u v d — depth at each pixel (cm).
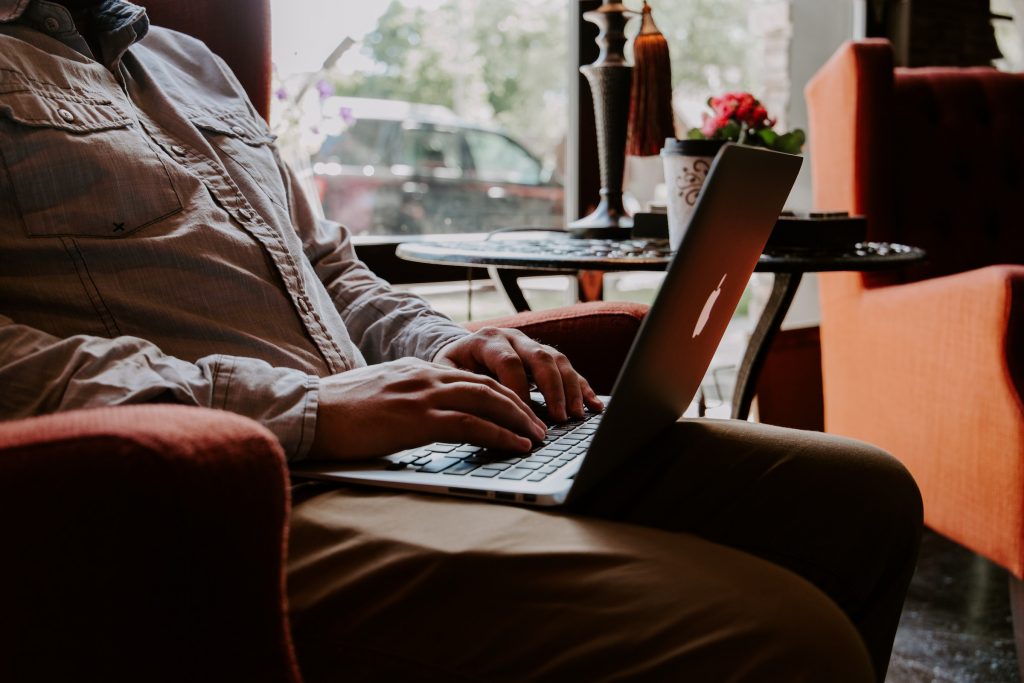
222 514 40
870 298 184
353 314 104
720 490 73
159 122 89
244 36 116
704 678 47
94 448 39
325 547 56
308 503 60
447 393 67
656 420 72
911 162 214
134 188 79
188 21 112
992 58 318
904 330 172
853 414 193
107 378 59
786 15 288
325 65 182
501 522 56
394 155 234
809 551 71
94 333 74
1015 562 147
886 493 72
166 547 39
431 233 244
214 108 97
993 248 221
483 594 52
